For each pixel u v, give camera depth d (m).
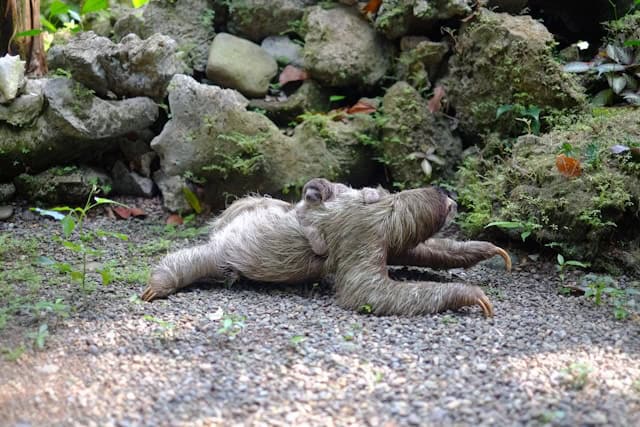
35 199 6.90
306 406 3.62
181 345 4.29
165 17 7.67
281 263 5.29
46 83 6.69
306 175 6.86
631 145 5.85
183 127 6.67
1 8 7.37
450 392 3.75
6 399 3.65
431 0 7.04
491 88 6.82
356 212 5.10
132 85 6.81
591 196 5.75
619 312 4.80
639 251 5.79
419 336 4.47
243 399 3.68
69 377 3.89
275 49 7.72
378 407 3.62
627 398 3.67
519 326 4.65
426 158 6.90
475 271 5.90
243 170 6.66
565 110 6.55
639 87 6.78
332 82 7.32
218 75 7.29
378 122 7.01
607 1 7.56
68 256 5.93
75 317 4.68
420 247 5.63
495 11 7.25
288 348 4.26
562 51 7.04
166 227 6.64
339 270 5.11
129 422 3.46
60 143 6.78
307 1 7.77
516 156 6.34
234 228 5.41
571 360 4.12
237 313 4.82
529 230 5.81
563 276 5.63
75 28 8.42
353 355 4.18
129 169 7.25
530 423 3.44
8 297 4.94
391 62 7.45
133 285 5.34
